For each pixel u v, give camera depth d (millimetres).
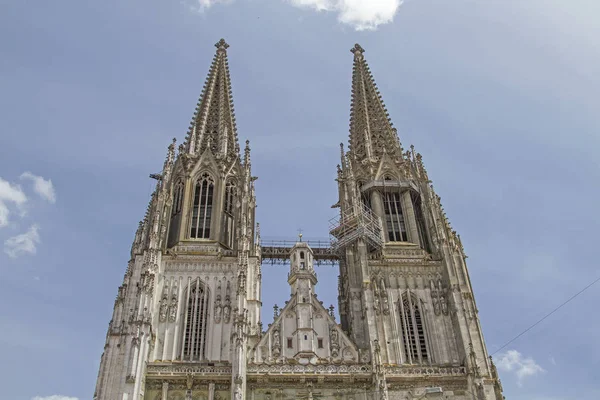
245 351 72938
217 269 84438
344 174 101562
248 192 97500
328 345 78000
